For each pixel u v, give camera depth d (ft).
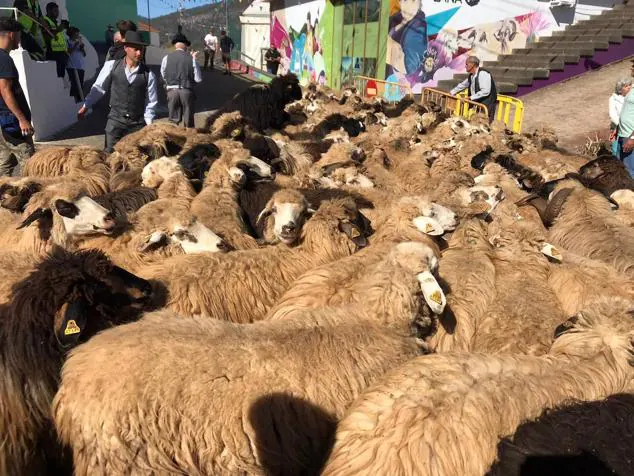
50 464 10.89
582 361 10.68
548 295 14.76
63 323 11.00
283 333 10.92
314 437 10.13
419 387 9.24
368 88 82.89
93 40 124.06
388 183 25.81
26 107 25.66
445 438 8.43
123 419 9.14
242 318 14.73
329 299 13.84
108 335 10.21
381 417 8.92
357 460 8.52
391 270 12.15
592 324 11.38
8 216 19.74
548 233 21.74
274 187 22.31
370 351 11.18
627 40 68.49
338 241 16.76
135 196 20.83
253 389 9.82
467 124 38.75
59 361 11.15
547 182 24.23
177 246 16.42
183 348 9.91
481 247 16.52
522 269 15.76
